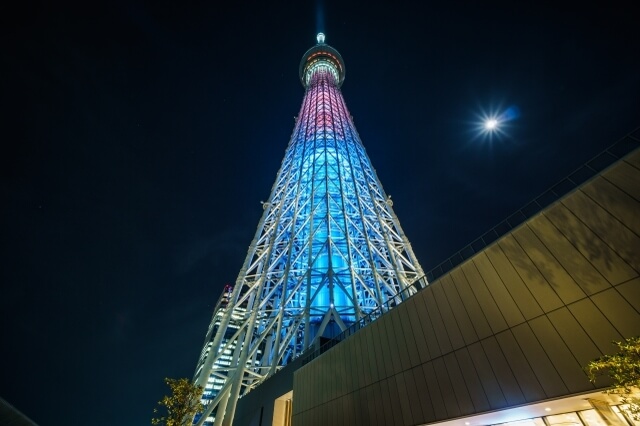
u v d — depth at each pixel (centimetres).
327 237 4138
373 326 2039
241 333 3347
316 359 2378
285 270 3828
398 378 1717
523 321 1323
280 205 5231
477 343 1447
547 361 1202
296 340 3653
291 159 6938
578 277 1214
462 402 1398
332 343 2469
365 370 1930
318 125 7619
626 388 912
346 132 7512
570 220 1296
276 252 4609
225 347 3216
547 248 1337
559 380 1147
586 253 1215
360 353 2028
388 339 1889
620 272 1111
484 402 1327
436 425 1519
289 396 2575
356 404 1872
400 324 1859
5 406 3116
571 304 1205
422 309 1769
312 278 3975
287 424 2492
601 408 1116
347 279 3866
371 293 3434
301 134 7644
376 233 4669
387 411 1691
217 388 8744
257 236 4934
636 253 1088
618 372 913
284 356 3619
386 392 1744
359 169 6122
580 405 1168
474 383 1389
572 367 1130
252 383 3269
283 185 6084
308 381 2336
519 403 1223
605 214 1198
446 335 1586
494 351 1373
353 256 4241
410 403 1603
